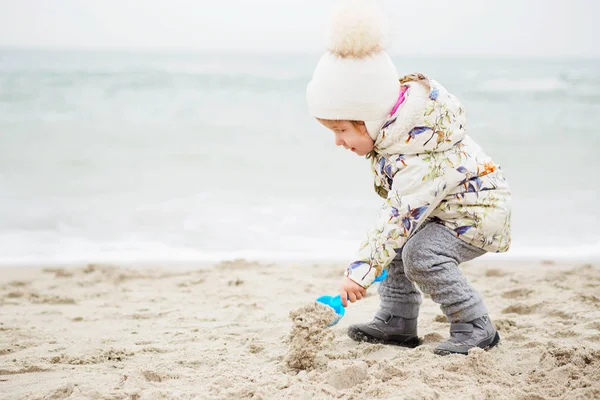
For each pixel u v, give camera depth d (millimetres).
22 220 6500
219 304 4012
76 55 34562
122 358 2832
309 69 24328
